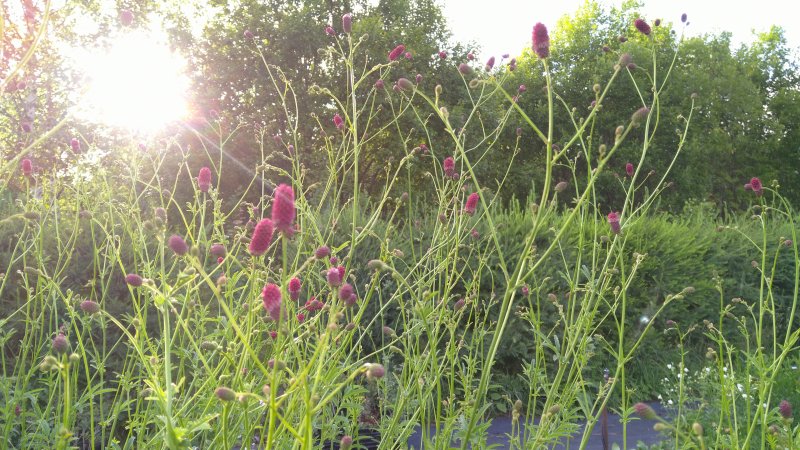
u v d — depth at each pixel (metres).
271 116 17.50
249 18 18.27
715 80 30.12
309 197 11.60
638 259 3.08
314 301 2.86
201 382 2.95
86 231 5.46
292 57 18.39
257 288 2.79
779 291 9.44
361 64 17.22
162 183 16.09
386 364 3.97
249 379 2.56
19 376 3.26
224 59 18.00
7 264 5.25
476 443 2.90
